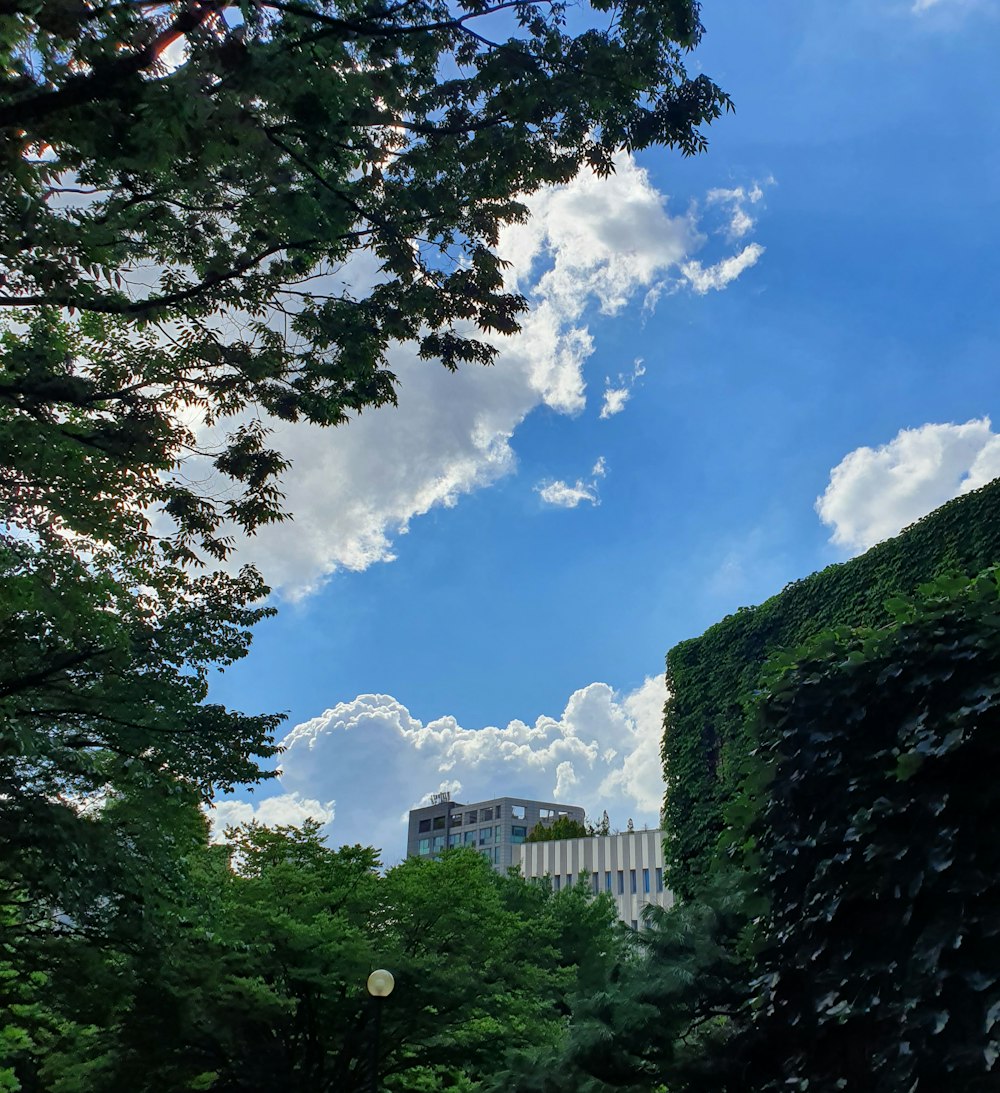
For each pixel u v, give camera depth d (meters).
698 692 26.61
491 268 10.12
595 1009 12.91
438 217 9.82
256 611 14.59
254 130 6.57
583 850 74.94
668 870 26.09
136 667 13.95
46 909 14.56
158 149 6.41
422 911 17.50
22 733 11.69
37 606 10.31
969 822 6.87
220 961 15.76
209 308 9.72
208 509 10.77
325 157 8.12
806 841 7.81
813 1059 7.79
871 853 7.10
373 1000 16.36
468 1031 17.77
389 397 10.50
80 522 9.91
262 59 6.39
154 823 14.38
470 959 17.75
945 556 20.00
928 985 6.51
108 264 8.01
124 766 14.50
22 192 7.29
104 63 6.26
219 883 17.28
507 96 8.59
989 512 19.31
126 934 13.85
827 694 8.09
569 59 8.55
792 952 7.97
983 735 7.00
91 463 9.93
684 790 26.14
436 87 8.94
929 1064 6.43
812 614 23.62
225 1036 16.16
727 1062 10.66
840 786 7.79
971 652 7.24
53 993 15.10
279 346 10.30
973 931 6.61
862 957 7.23
